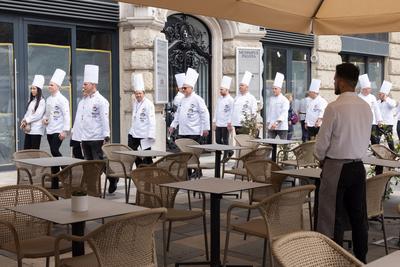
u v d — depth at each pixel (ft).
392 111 48.88
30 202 15.25
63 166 21.38
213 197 15.80
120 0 17.12
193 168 28.07
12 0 33.35
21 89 34.60
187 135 34.27
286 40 50.47
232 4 19.48
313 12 22.40
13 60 34.19
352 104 15.40
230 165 39.14
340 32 22.79
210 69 45.47
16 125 34.45
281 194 14.03
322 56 54.34
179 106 34.78
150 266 12.17
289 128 48.29
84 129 29.68
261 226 15.64
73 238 11.63
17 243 12.93
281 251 9.13
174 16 42.60
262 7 20.51
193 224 22.54
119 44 39.06
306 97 50.83
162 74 39.52
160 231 21.30
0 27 33.65
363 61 62.23
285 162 30.78
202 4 18.65
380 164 21.13
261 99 46.88
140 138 31.01
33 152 24.31
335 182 15.38
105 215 11.98
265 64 49.47
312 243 9.77
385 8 21.34
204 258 17.90
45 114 31.71
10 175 33.32
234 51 45.19
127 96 38.88
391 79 65.67
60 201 13.57
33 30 35.09
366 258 17.22
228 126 38.81
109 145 26.40
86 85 29.55
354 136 15.33
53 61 36.14
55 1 35.19
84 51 37.68
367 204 17.24
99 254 11.27
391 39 65.00
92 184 20.54
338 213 15.53
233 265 16.63
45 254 13.12
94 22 37.63
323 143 15.46
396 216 23.27
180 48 43.24
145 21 37.91
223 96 39.52
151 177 18.08
